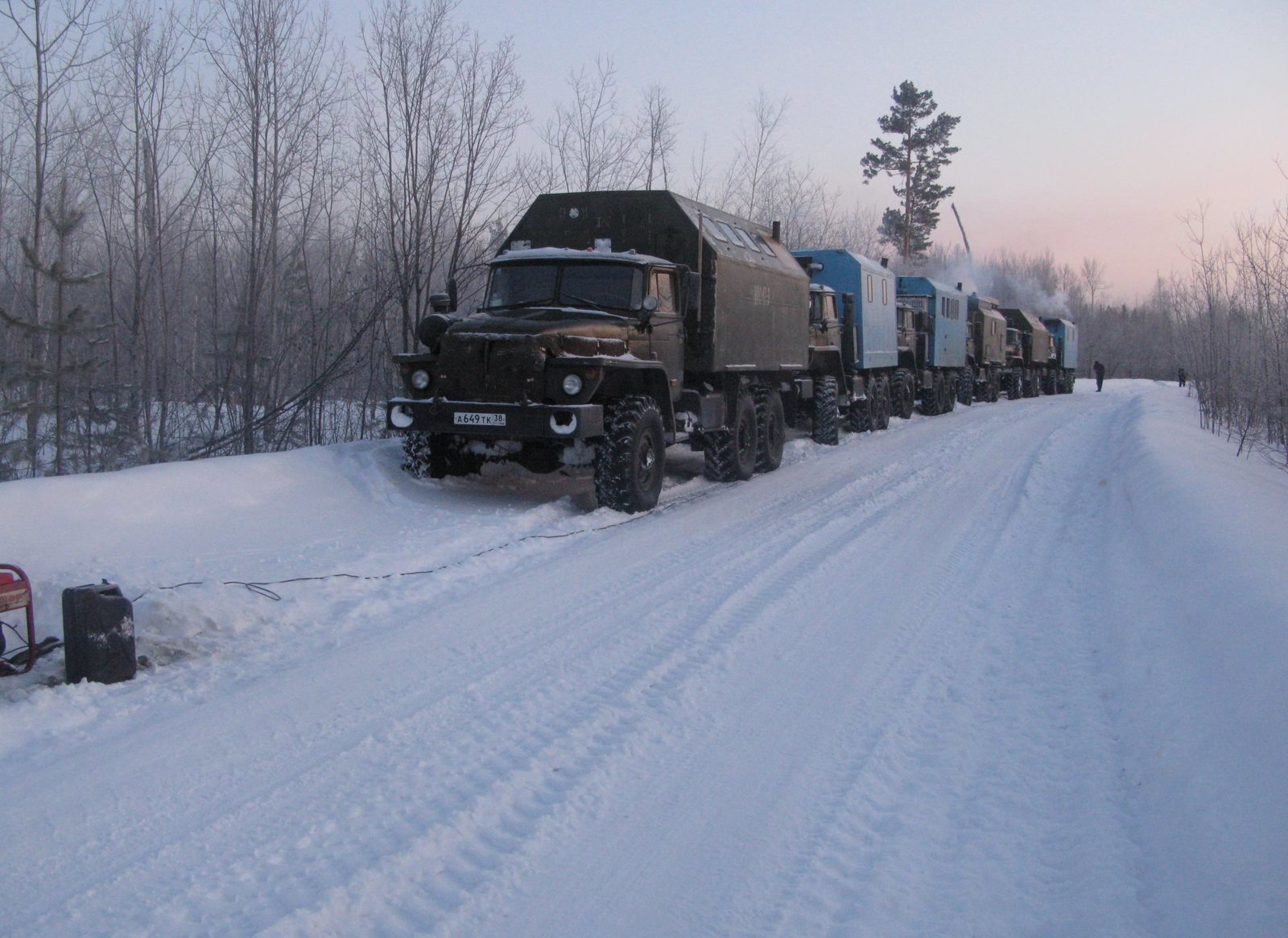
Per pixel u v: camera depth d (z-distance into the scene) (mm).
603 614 6398
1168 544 7348
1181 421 20609
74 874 3322
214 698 4918
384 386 16141
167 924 3033
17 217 17906
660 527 9352
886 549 8500
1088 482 12773
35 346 13859
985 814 3783
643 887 3293
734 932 3053
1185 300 22781
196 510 8102
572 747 4355
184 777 4043
